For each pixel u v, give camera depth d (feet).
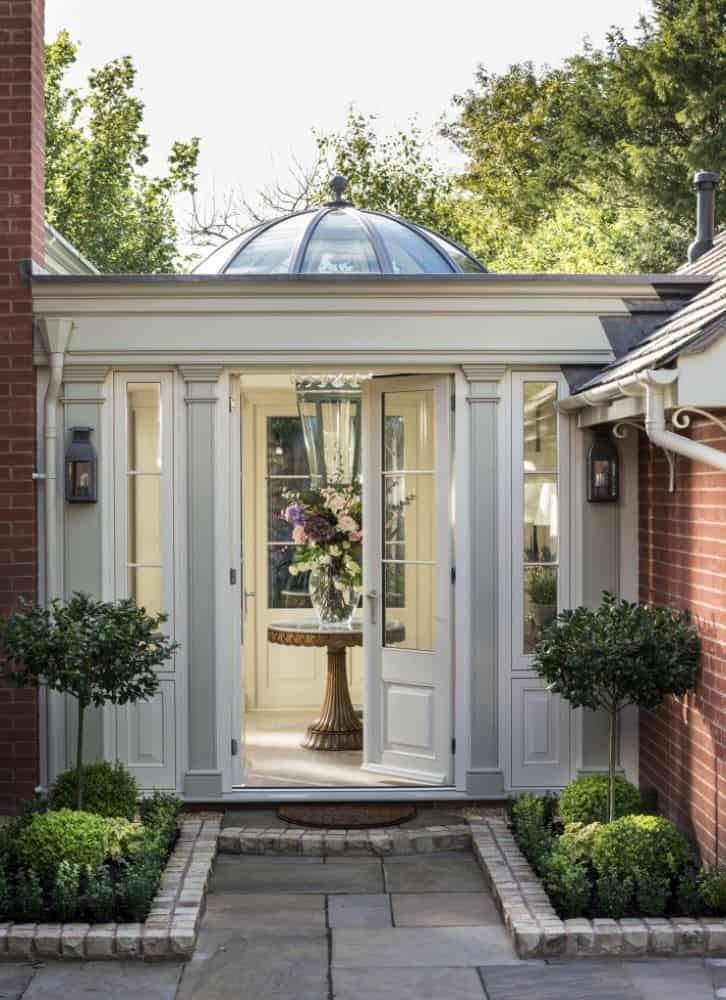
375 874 20.44
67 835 18.31
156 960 16.72
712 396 17.21
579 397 21.70
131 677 20.12
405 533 24.75
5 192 23.06
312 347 23.16
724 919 17.25
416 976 16.24
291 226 26.94
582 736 23.80
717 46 64.18
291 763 26.86
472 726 23.65
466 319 23.30
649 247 66.90
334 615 29.22
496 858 20.08
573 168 72.02
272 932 17.83
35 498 23.29
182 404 23.45
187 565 23.50
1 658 23.08
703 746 19.65
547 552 23.86
